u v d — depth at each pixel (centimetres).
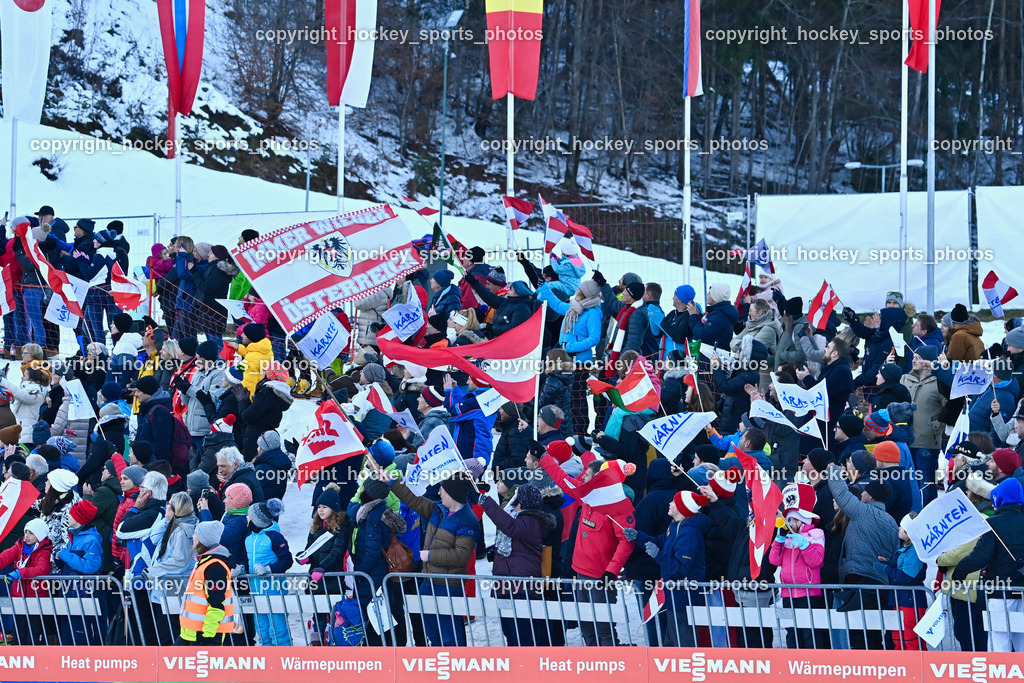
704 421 3366
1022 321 5738
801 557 3152
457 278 6412
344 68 7262
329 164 14650
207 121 14012
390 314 4306
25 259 6281
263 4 15125
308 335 3509
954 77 17325
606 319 5272
